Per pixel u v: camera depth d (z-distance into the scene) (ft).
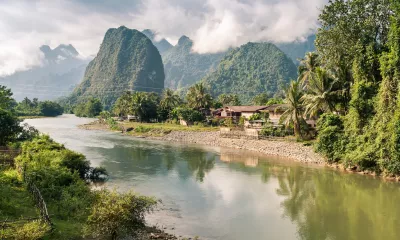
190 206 90.38
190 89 378.32
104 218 54.19
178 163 154.71
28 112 607.37
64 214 69.82
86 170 118.21
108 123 385.70
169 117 383.65
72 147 207.72
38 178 86.33
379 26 148.77
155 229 71.92
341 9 154.20
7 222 55.57
